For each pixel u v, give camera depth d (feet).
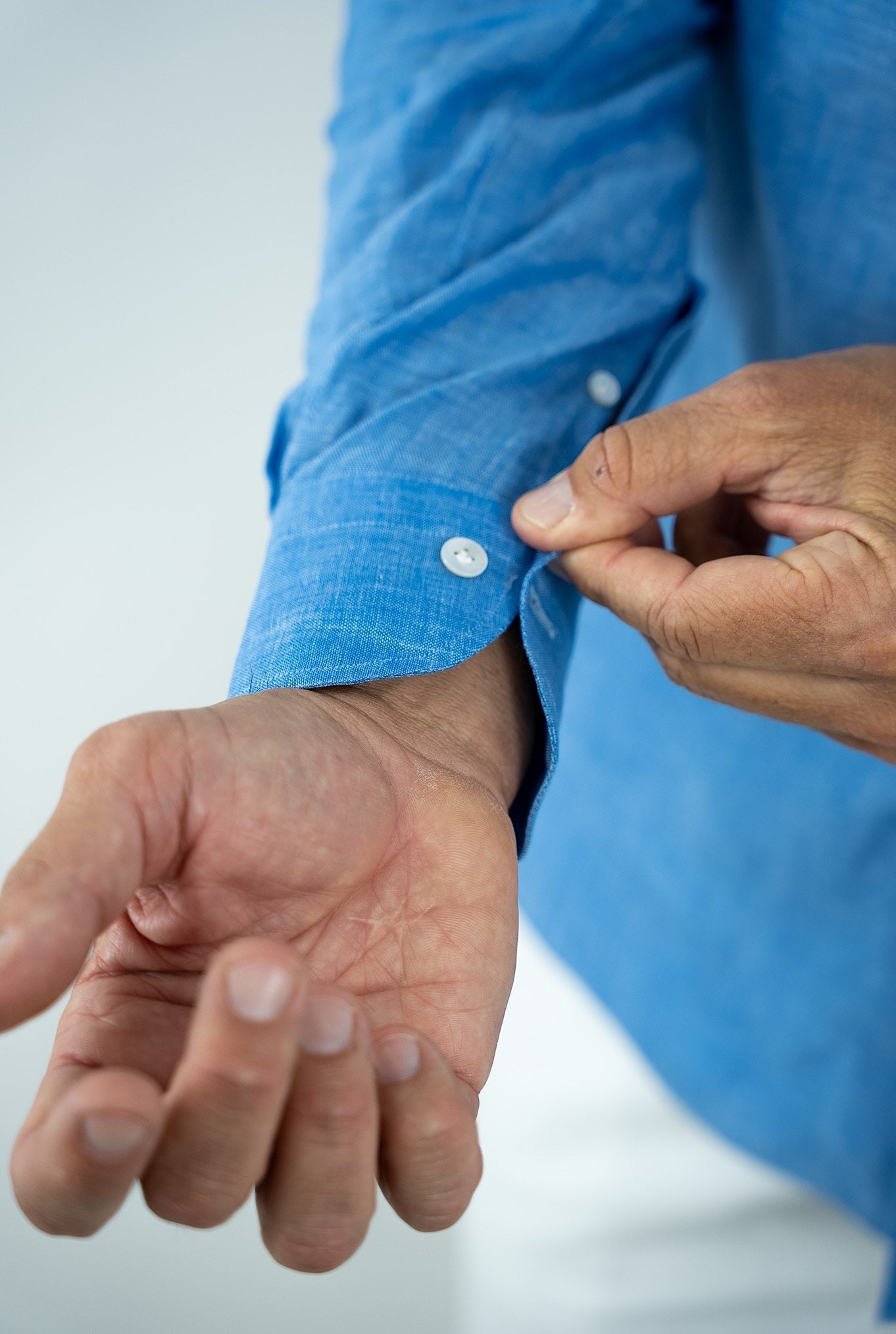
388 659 1.46
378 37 1.80
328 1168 1.26
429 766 1.43
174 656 3.60
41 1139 1.21
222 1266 3.18
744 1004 2.03
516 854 1.50
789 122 1.75
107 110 4.31
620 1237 2.13
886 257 1.75
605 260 1.69
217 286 4.14
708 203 1.96
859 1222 2.03
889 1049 1.94
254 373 4.00
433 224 1.64
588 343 1.64
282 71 4.33
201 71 4.32
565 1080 2.19
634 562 1.53
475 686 1.52
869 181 1.73
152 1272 3.15
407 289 1.62
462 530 1.53
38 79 4.32
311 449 1.59
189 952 1.34
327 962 1.36
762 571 1.47
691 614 1.50
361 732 1.42
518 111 1.69
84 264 4.14
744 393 1.52
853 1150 1.96
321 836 1.33
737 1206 2.08
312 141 4.27
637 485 1.51
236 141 4.27
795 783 1.96
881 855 1.93
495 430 1.59
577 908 2.21
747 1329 2.11
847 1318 2.08
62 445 3.88
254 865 1.32
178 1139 1.23
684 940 2.07
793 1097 1.99
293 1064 1.22
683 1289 2.12
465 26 1.72
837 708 1.55
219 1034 1.19
